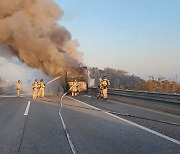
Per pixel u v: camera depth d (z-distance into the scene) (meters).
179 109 14.89
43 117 12.77
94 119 12.30
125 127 10.39
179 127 10.59
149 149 7.17
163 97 16.77
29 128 9.94
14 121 11.52
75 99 24.45
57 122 11.32
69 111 15.24
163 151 6.99
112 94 25.47
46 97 27.28
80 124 10.89
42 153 6.70
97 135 8.84
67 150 6.98
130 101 20.98
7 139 8.18
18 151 6.88
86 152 6.79
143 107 18.05
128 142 7.93
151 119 12.62
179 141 8.13
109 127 10.32
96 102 21.41
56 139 8.20
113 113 14.57
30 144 7.58
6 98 25.72
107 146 7.42
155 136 8.82
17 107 17.28
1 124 10.77
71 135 8.78
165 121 12.06
